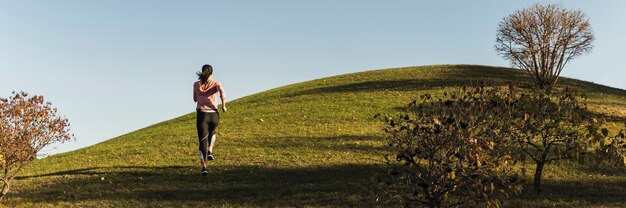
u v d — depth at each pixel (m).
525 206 10.88
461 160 7.20
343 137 20.08
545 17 32.22
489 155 7.60
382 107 27.45
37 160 20.53
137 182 14.22
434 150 7.13
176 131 24.64
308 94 34.66
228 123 25.80
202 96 13.92
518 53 33.00
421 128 7.22
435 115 7.41
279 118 26.19
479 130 7.64
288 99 33.25
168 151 19.08
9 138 12.02
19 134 12.22
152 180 14.40
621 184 13.35
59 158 20.30
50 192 13.40
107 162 17.47
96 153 20.22
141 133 26.14
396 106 27.52
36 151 12.55
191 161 16.89
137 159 17.70
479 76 38.28
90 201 12.32
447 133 7.14
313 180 13.75
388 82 37.22
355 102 29.56
